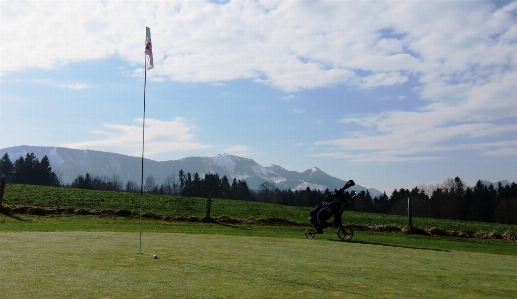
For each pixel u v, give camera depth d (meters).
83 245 11.61
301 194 125.69
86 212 25.30
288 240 15.70
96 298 6.25
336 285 7.83
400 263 10.98
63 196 35.50
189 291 6.86
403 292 7.57
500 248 17.84
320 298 6.84
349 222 31.16
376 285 8.02
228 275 8.26
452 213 91.25
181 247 12.13
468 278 9.24
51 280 7.21
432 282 8.61
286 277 8.32
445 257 12.84
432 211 93.69
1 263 8.56
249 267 9.25
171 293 6.69
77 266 8.52
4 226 18.17
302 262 10.30
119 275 7.83
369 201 118.38
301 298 6.78
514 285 8.72
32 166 123.56
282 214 34.38
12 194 33.75
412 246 16.25
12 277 7.33
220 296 6.64
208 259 10.12
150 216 25.38
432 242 19.09
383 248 14.52
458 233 23.61
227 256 10.75
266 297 6.73
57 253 10.02
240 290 7.07
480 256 13.52
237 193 123.38
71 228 17.88
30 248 10.73
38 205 28.92
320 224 18.19
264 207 40.16
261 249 12.51
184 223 23.78
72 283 7.07
